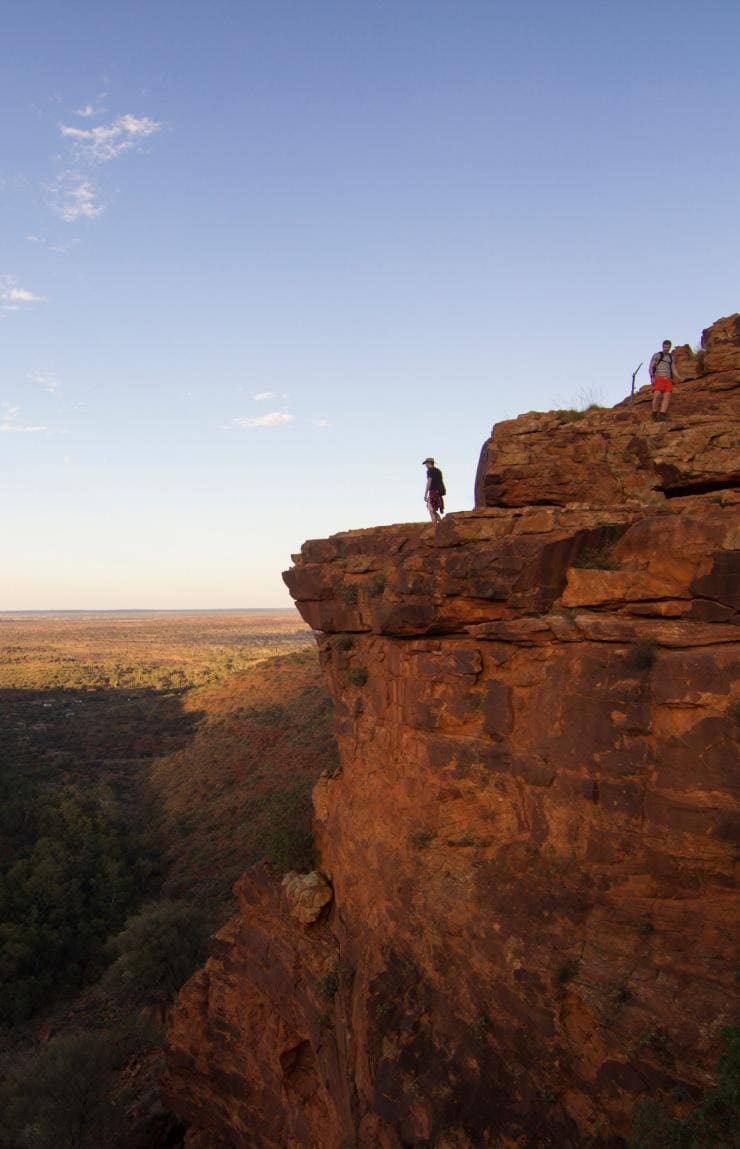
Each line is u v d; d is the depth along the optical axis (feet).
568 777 36.96
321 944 55.01
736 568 33.96
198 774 222.89
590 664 36.76
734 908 30.55
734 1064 26.04
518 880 37.78
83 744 299.99
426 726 46.29
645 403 52.44
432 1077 36.50
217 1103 63.26
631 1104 29.63
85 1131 71.31
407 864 44.88
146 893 160.76
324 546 57.41
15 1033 111.96
